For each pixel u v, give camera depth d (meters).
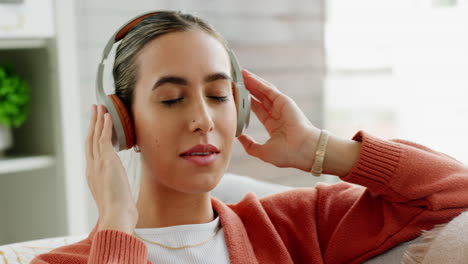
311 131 1.09
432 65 2.75
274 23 2.80
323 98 3.03
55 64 1.92
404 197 1.02
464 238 0.89
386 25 2.88
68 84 1.94
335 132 3.06
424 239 0.95
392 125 2.92
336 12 3.00
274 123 1.13
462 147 2.68
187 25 0.90
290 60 2.88
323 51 3.01
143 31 0.90
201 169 0.88
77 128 1.98
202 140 0.87
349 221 1.06
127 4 2.35
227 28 2.63
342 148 1.06
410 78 2.84
